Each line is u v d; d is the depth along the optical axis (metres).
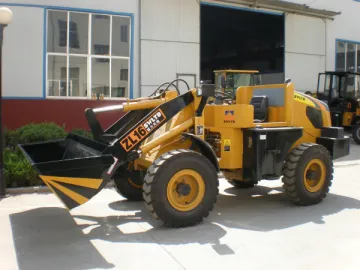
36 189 7.54
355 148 14.44
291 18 17.25
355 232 5.25
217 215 6.03
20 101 11.97
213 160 5.66
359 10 19.23
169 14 14.04
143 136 5.39
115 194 7.37
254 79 15.18
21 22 11.92
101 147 5.50
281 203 6.77
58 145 6.36
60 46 12.54
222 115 6.13
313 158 6.50
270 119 6.84
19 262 4.27
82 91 12.91
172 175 5.18
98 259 4.34
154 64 13.89
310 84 17.97
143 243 4.80
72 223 5.61
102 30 13.07
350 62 19.42
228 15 19.02
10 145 9.30
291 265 4.21
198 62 14.67
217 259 4.34
